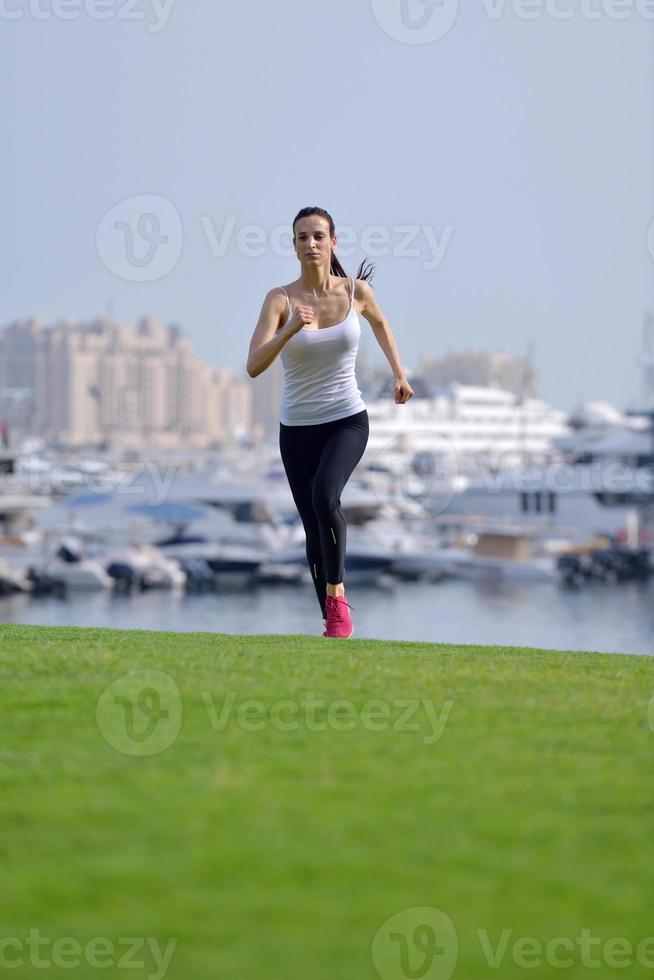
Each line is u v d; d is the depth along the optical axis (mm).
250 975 12852
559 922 13977
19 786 17703
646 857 15547
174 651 27328
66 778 18062
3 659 25375
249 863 15242
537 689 23969
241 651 27703
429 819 16688
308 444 30844
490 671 25672
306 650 28453
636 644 156750
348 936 13594
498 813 16938
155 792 17547
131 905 14211
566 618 181250
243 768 18641
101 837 15969
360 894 14492
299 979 12781
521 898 14469
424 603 197625
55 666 24750
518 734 20656
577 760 19266
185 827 16297
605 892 14617
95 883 14711
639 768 18922
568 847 15805
